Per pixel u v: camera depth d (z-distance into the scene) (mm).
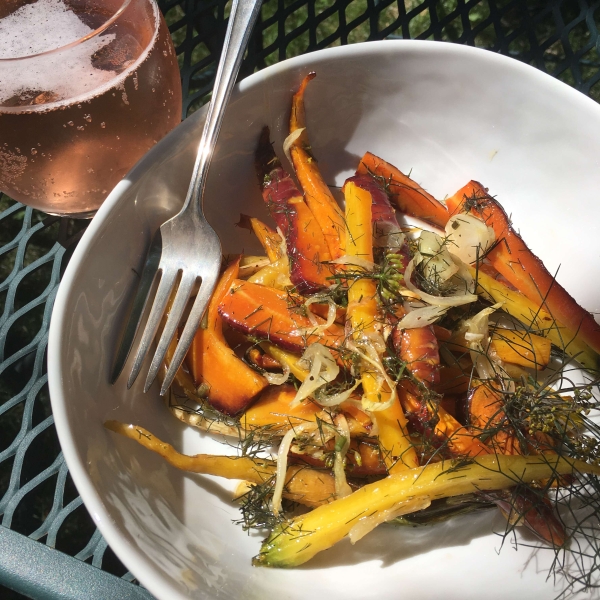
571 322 323
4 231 507
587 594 269
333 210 329
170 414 313
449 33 592
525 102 333
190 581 257
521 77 326
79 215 353
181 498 292
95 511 249
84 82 277
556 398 301
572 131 329
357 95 342
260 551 278
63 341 271
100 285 290
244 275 329
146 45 294
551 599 271
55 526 317
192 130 304
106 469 271
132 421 298
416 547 290
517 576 280
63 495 326
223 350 304
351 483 299
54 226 487
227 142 327
